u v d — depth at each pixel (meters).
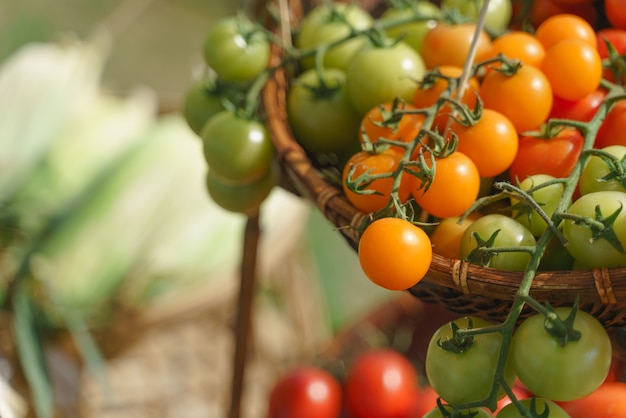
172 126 1.32
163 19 2.22
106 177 1.21
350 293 1.60
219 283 1.14
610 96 0.70
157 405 1.17
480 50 0.77
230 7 2.27
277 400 1.02
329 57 0.83
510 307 0.66
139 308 1.09
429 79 0.73
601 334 0.62
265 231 1.18
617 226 0.64
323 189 0.72
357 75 0.77
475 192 0.67
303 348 1.26
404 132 0.72
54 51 1.32
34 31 1.75
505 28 0.84
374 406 1.03
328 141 0.80
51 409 0.98
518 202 0.67
